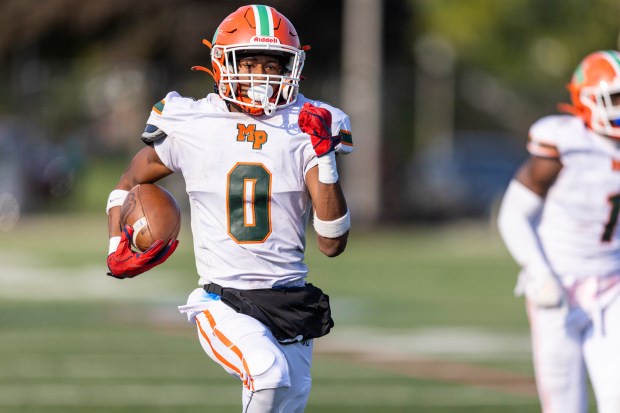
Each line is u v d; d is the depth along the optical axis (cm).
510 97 13588
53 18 9294
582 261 2098
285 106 1780
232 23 1758
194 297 1811
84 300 4931
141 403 2794
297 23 9069
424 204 9512
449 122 13475
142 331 4075
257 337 1714
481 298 5116
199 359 3497
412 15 9988
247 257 1762
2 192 8838
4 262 6334
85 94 9981
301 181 1762
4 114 9838
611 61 2064
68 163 9819
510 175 9794
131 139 9925
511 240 2123
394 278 5825
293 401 1789
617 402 1998
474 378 3194
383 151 9312
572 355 2081
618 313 2062
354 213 8638
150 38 8969
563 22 11181
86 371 3266
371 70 8769
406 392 2977
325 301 1803
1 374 3200
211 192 1762
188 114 1778
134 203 1791
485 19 11125
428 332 4094
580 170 2080
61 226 8750
